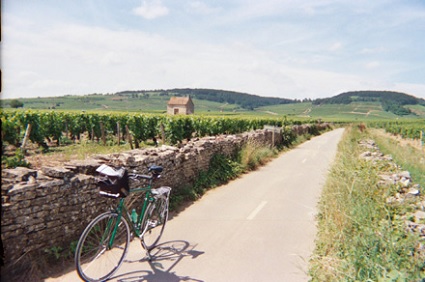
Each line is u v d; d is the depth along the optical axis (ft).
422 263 12.57
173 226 20.29
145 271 14.38
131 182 20.63
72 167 16.88
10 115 53.83
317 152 66.64
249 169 41.91
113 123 75.25
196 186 29.37
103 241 13.65
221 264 15.29
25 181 14.28
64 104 481.46
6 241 12.80
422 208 20.30
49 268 14.06
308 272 14.35
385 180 27.02
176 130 69.21
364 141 83.30
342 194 22.50
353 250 14.43
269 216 22.81
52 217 14.74
